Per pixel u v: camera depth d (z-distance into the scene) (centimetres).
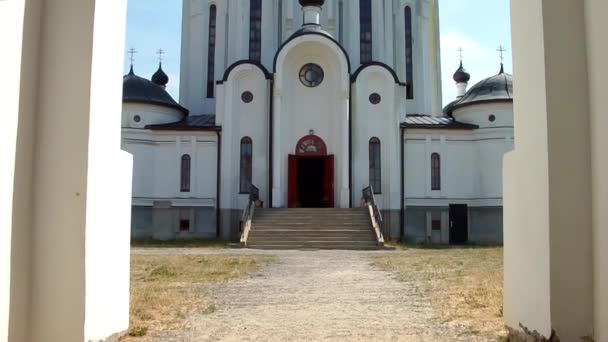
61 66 612
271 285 1416
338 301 1172
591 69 615
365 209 3097
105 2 644
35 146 604
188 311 1048
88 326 605
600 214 598
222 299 1194
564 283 613
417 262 1975
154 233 3300
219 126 3469
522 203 704
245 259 2095
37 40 602
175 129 3466
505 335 823
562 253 615
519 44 711
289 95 3541
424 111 3916
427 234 3453
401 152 3494
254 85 3512
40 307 596
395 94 3503
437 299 1168
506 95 3491
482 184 3475
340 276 1611
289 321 965
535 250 659
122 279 720
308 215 3075
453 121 3631
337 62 3494
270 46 3828
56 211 602
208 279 1527
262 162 3462
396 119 3491
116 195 693
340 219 3027
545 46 629
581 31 630
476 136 3509
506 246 775
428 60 3978
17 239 570
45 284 598
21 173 576
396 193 3434
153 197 3456
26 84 581
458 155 3516
